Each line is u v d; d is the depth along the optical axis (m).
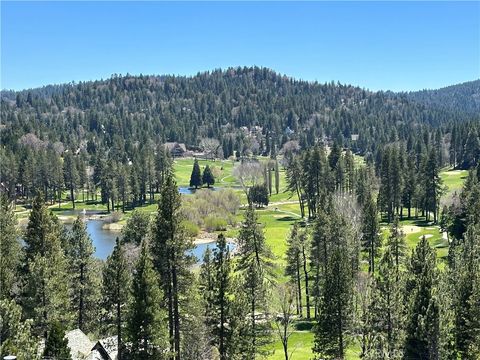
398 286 48.12
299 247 71.62
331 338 49.47
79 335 49.25
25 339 31.28
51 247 55.16
